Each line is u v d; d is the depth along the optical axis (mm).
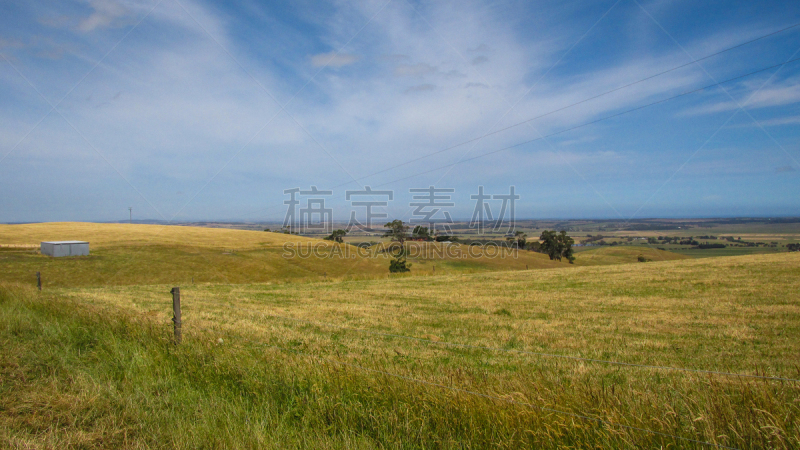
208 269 57062
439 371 6715
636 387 5969
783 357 9609
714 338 11688
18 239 70500
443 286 26859
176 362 6395
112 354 6699
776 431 3871
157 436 4234
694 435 4023
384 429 4402
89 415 4562
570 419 4246
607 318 14852
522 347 10484
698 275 25531
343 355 8406
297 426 4570
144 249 64812
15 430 4211
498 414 4402
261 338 9562
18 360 6203
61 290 21266
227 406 4875
